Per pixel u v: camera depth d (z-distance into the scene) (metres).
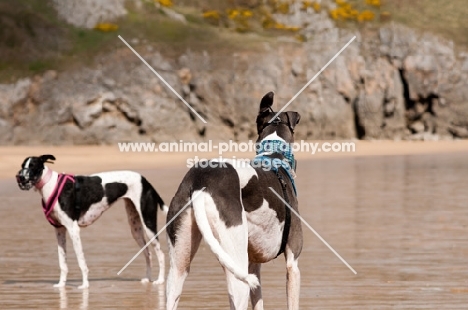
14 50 48.44
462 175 27.78
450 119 53.47
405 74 53.16
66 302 9.21
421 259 11.64
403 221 15.80
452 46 55.03
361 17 58.06
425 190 22.38
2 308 8.90
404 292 9.45
